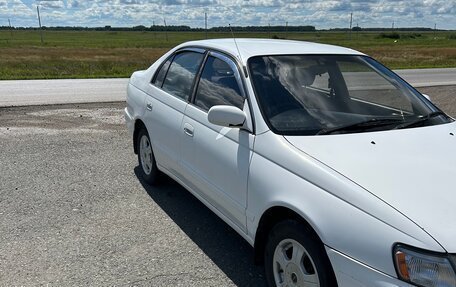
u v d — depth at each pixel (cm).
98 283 310
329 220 235
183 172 396
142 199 463
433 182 243
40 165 569
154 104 454
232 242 375
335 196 239
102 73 2177
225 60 372
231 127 314
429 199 227
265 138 296
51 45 6169
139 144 513
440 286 199
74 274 320
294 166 267
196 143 365
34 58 3216
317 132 298
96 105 1043
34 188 487
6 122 825
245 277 322
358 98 348
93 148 655
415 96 376
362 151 273
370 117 325
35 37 10562
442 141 300
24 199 455
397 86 381
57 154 620
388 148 280
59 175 532
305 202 250
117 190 487
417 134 307
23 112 930
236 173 311
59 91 1323
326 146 278
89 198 462
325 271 239
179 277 320
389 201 225
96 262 337
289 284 269
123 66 2642
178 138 397
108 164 579
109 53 4072
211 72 386
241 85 338
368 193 231
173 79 444
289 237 262
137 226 400
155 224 405
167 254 353
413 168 256
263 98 319
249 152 303
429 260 201
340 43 6138
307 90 337
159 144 443
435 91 1415
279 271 280
